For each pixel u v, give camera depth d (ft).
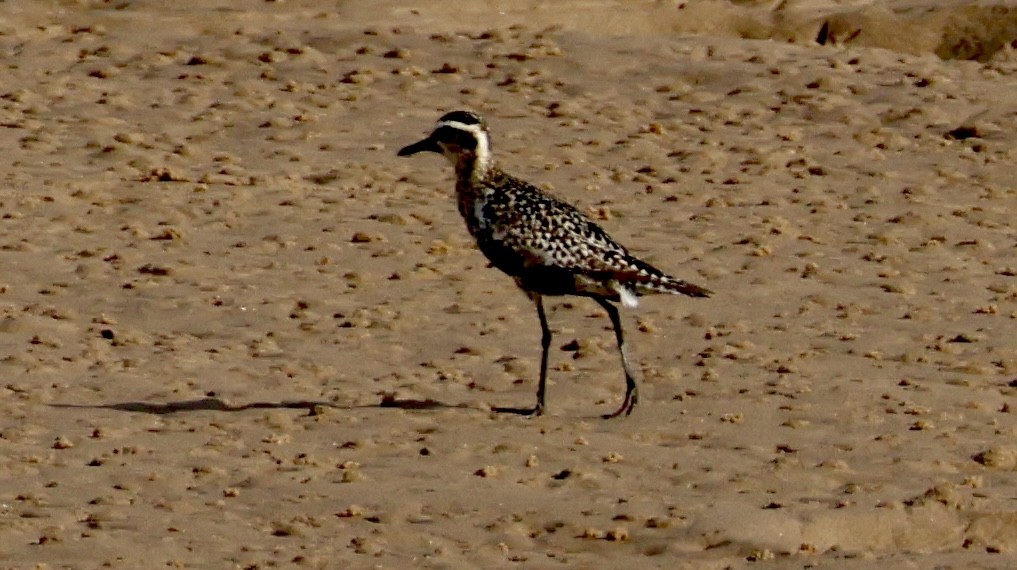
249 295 54.44
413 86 82.64
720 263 60.08
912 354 49.93
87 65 84.33
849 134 78.13
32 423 42.32
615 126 78.38
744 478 39.55
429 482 38.96
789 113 80.89
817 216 66.64
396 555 34.81
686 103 82.02
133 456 40.16
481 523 36.58
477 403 44.88
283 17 92.48
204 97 80.23
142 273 56.44
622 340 44.37
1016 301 56.29
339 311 53.26
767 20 99.14
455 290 55.98
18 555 34.17
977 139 77.56
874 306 55.31
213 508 37.11
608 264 43.60
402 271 57.52
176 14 91.35
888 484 39.34
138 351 48.80
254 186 67.67
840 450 41.68
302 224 62.85
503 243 44.19
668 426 43.39
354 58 86.12
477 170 45.16
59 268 56.59
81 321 51.44
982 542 37.17
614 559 35.09
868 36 97.66
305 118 77.36
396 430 42.57
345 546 35.19
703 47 89.45
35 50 86.17
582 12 97.40
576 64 86.17
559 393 46.09
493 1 96.32
